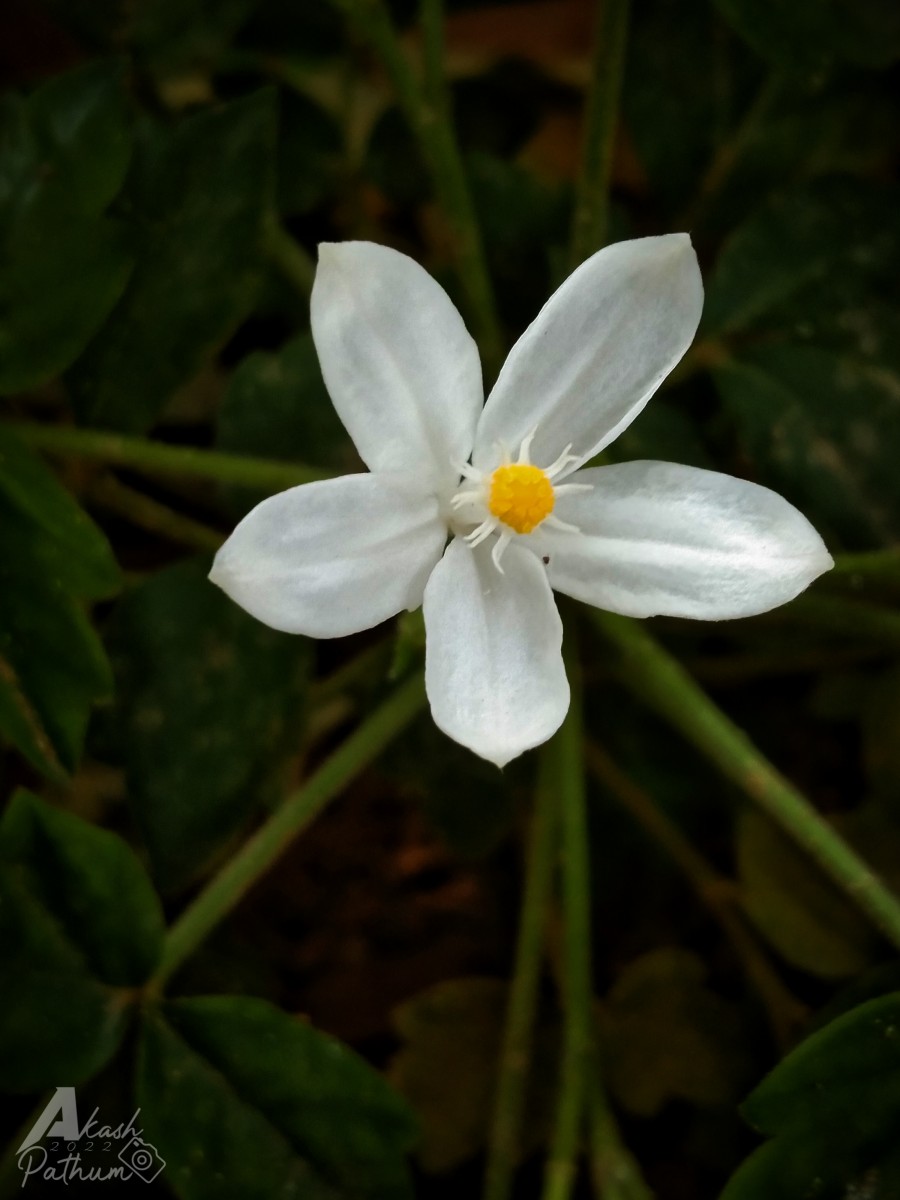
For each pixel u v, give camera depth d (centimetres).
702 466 14
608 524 11
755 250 14
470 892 14
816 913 13
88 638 11
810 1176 11
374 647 14
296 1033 11
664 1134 13
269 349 15
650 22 15
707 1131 13
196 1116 11
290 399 13
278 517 10
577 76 17
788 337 14
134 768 12
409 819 15
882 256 14
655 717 15
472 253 14
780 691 15
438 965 14
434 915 14
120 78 12
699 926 14
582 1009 12
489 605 10
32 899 11
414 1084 13
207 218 13
